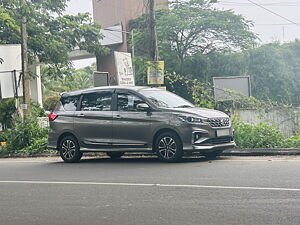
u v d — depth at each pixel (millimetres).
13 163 13320
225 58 42562
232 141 11336
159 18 44250
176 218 5488
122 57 19250
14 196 7445
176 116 10727
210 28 42844
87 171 10195
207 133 10617
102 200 6734
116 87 11906
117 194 7145
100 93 12086
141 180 8398
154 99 11305
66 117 12453
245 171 8859
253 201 6188
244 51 42406
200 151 10539
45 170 10867
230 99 16203
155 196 6832
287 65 41875
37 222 5656
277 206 5859
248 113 16344
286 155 12242
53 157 15492
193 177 8414
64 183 8539
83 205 6457
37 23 31469
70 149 12422
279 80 41031
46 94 57312
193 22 42312
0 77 21859
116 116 11531
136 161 11758
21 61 24453
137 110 11297
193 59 42250
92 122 11922
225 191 6938
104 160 12617
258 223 5129
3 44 24750
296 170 8734
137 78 41781
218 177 8266
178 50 43875
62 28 34406
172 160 10828
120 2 52062
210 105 15656
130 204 6371
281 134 14000
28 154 16531
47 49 30469
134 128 11234
